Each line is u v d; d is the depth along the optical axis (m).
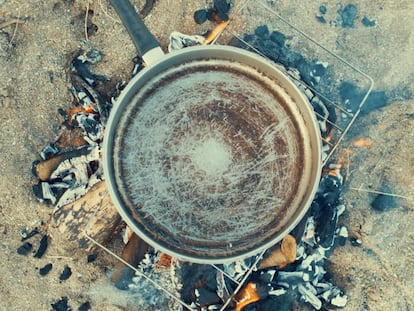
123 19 1.52
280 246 1.81
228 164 1.51
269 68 1.51
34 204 1.90
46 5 1.91
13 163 1.89
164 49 1.95
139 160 1.50
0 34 1.90
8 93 1.90
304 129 1.52
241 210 1.50
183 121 1.52
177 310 1.90
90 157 1.86
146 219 1.49
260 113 1.54
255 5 1.96
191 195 1.50
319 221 1.89
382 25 1.98
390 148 1.94
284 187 1.51
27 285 1.93
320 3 1.98
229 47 1.46
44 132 1.91
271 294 1.87
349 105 1.96
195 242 1.48
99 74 1.94
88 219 1.80
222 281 1.83
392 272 1.91
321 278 1.94
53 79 1.90
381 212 1.92
